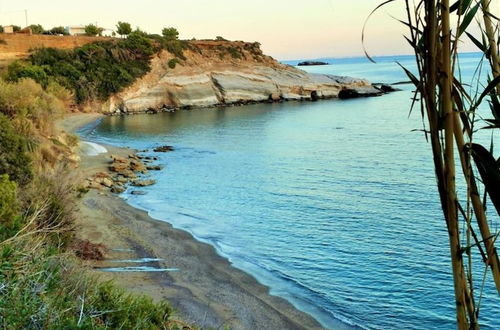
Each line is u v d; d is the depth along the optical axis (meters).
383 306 16.30
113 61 87.81
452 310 15.88
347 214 26.59
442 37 1.51
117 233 22.59
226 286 17.61
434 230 23.44
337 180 35.19
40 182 16.64
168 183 35.72
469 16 1.48
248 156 46.75
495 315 15.05
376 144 51.28
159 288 16.67
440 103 1.52
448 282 17.73
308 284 18.02
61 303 5.62
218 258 20.44
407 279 18.14
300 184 34.31
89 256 18.14
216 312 15.34
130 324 7.55
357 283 18.02
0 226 6.95
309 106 90.88
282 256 20.77
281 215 26.89
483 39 1.75
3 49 80.81
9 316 4.55
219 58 100.81
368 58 1.61
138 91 86.06
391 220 25.25
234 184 34.91
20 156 19.25
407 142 51.44
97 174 36.03
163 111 87.19
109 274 17.14
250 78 97.81
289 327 14.89
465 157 1.54
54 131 39.50
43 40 86.38
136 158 45.38
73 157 38.66
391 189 31.81
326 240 22.61
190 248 21.47
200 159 45.72
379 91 109.69
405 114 76.00
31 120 32.72
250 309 15.89
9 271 5.13
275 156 46.19
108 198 30.34
